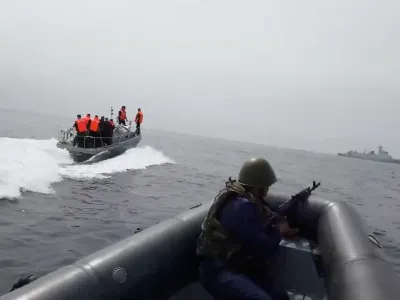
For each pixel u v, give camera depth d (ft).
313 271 10.84
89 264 7.84
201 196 41.88
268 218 8.82
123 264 8.34
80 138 56.70
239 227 8.08
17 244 20.57
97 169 50.98
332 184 80.74
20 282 7.89
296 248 11.43
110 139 59.67
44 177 39.19
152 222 27.84
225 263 8.18
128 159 64.08
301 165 152.35
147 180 48.60
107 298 7.58
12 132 125.39
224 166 91.15
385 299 6.90
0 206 27.66
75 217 27.07
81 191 36.52
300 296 10.24
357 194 66.49
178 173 60.90
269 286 8.67
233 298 7.77
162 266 9.38
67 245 21.20
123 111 67.77
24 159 43.98
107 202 33.06
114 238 23.21
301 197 13.16
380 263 8.71
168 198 38.24
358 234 10.30
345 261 8.98
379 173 175.73
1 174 35.76
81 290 7.16
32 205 29.09
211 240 8.36
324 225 11.59
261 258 8.27
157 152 92.63
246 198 8.44
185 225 10.85
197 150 161.99
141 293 8.56
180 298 9.88
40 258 18.97
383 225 37.60
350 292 7.54
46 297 6.57
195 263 10.87
